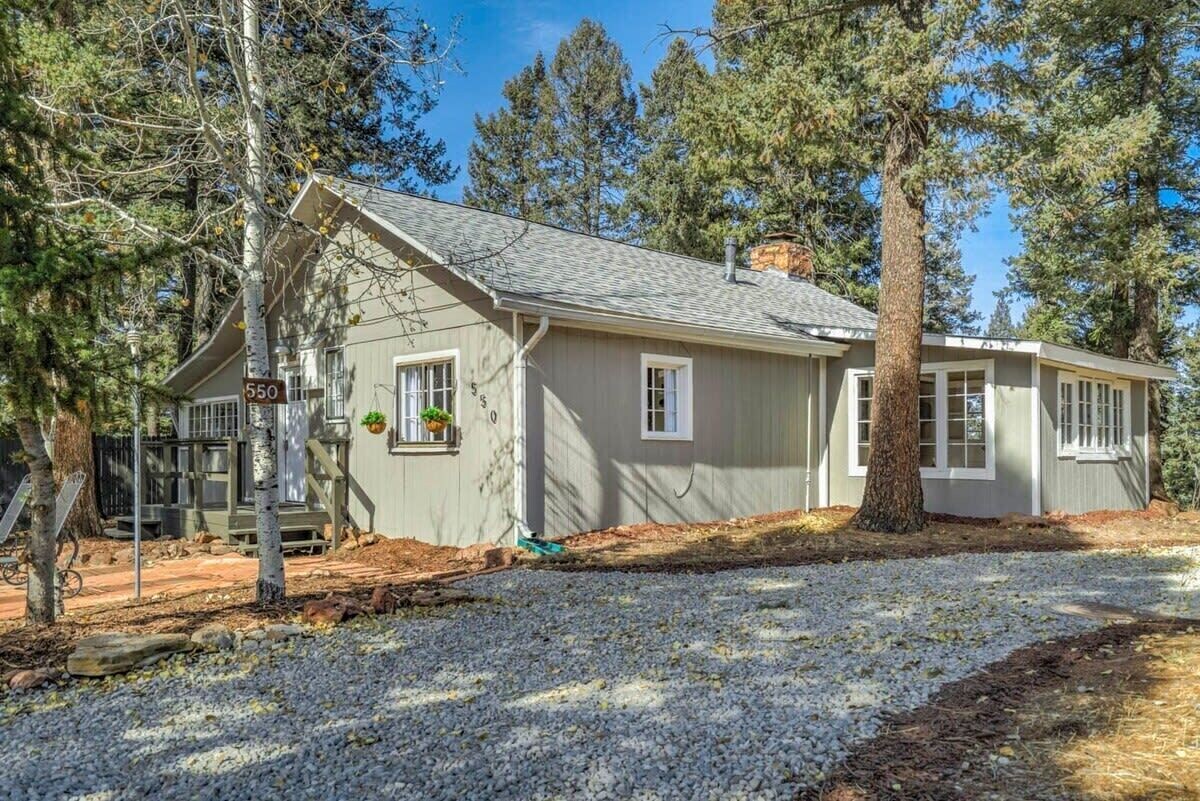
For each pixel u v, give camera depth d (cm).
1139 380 1464
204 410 1448
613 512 993
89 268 487
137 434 675
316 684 434
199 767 332
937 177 977
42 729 375
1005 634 518
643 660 472
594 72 3422
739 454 1173
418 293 1012
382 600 596
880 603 619
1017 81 970
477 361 934
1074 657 455
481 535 920
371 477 1076
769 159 1090
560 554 827
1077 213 1255
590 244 1315
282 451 1245
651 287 1173
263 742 356
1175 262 1413
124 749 351
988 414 1176
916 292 1030
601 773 318
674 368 1096
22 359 464
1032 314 2350
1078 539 998
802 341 1223
